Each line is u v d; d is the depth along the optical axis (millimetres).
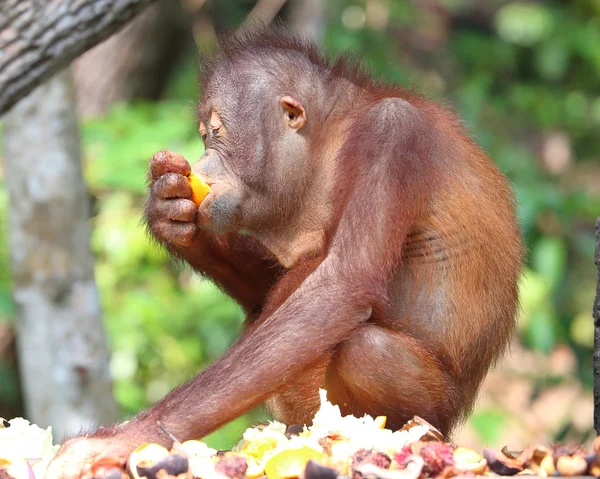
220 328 14773
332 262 6449
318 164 7336
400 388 6543
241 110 7242
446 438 6969
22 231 12445
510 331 7414
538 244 15172
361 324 6500
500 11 19984
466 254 7051
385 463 5234
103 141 14656
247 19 17422
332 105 7379
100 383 12625
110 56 17203
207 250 7855
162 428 5809
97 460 5488
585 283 17172
